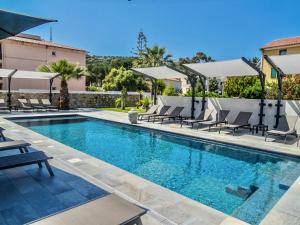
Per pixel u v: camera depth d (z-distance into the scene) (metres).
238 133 10.29
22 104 16.25
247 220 3.91
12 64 24.78
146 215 3.32
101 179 4.57
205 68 11.60
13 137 8.00
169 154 7.89
